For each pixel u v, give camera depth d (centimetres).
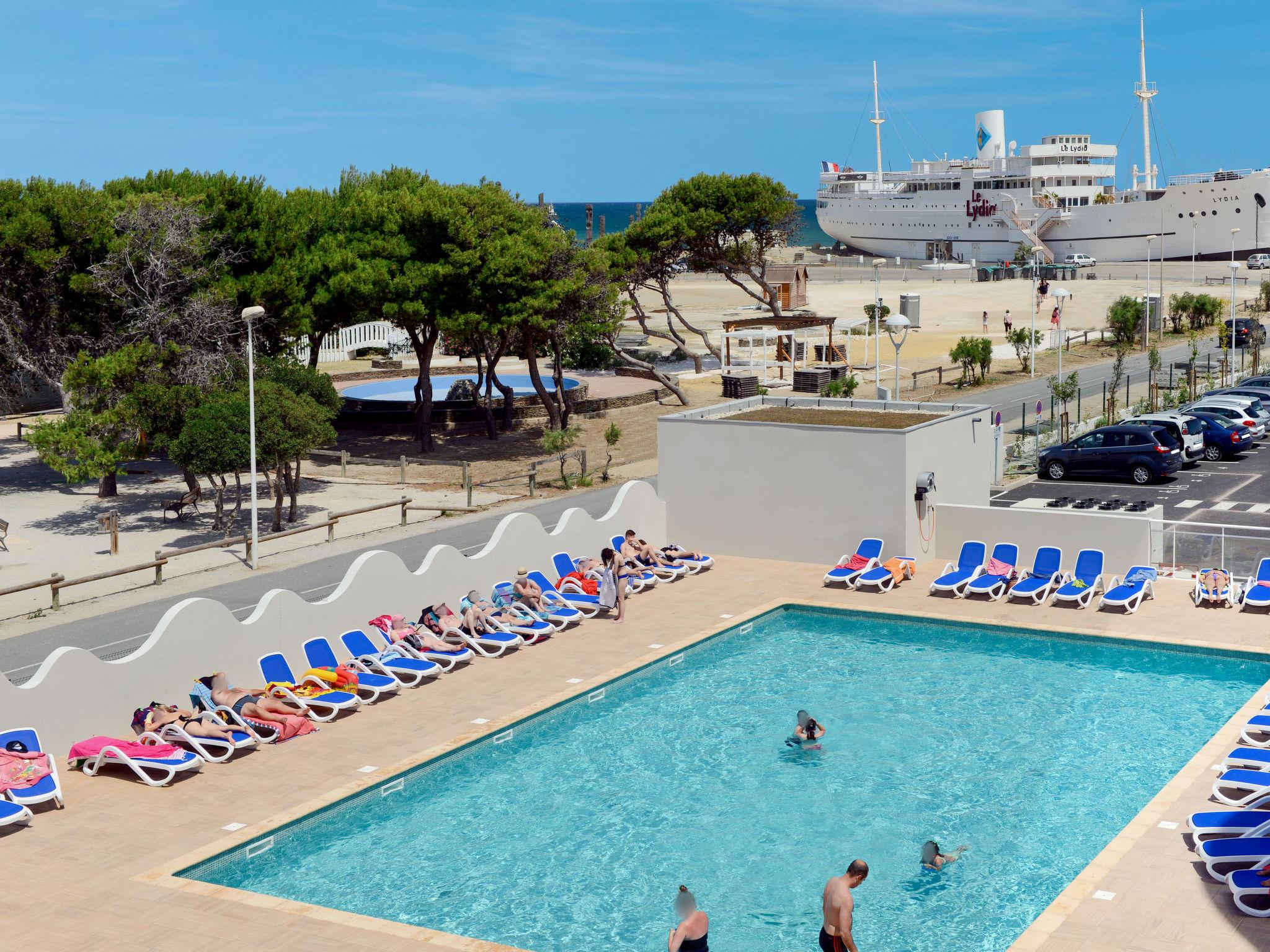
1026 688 1806
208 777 1485
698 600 2291
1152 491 3344
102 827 1340
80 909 1148
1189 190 11494
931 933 1124
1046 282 9069
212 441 2795
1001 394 5284
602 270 4312
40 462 4091
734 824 1372
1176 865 1200
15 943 1082
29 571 2661
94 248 3562
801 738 1594
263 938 1093
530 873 1262
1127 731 1627
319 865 1284
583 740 1638
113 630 2177
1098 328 7525
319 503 3397
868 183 15262
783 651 2019
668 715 1730
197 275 3541
